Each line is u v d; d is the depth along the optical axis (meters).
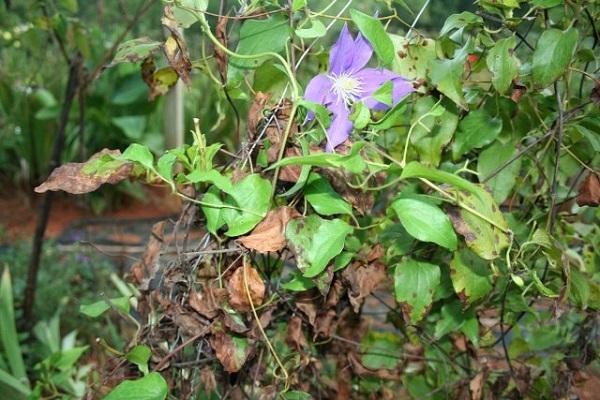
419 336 1.08
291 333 0.96
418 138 0.88
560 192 1.02
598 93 0.83
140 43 0.86
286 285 0.85
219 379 1.00
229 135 3.42
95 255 2.73
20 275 2.48
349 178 0.85
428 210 0.76
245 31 0.83
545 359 1.11
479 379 1.03
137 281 0.91
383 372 1.10
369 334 1.16
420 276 0.86
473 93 0.94
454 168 0.96
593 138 0.86
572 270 0.91
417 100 0.88
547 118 0.95
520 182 0.98
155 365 0.90
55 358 1.29
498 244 0.78
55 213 3.79
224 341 0.86
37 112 3.69
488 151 0.95
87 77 1.69
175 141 3.31
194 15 0.81
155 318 0.91
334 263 0.83
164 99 3.41
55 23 1.61
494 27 0.96
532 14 0.98
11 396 1.43
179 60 0.83
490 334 1.10
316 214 0.86
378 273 0.91
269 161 0.80
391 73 0.80
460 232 0.77
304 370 1.08
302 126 0.83
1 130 3.55
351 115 0.74
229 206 0.78
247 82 0.87
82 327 2.17
